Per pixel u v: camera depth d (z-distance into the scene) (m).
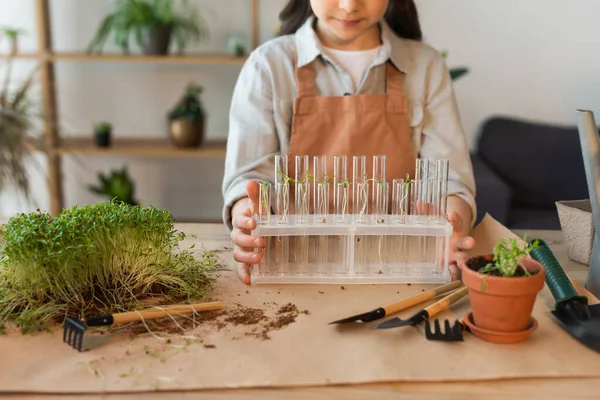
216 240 1.43
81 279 1.05
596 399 0.81
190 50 3.48
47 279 1.01
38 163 3.31
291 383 0.83
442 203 1.22
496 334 0.93
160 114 3.60
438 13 3.35
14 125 3.02
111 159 3.66
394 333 0.97
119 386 0.82
